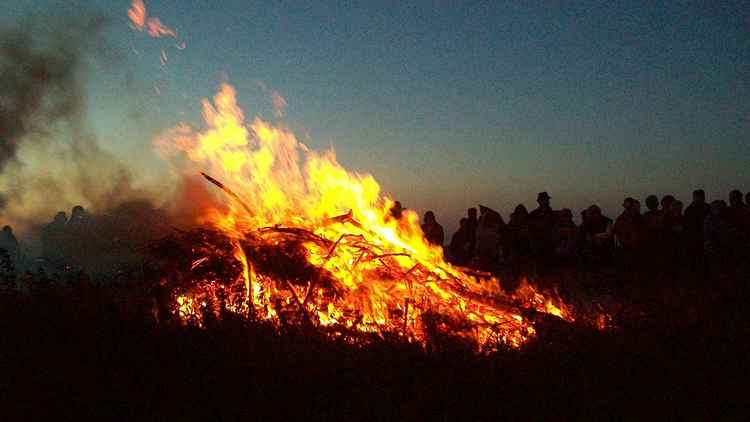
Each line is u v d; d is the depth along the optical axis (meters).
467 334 6.59
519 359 5.83
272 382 5.00
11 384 4.82
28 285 6.47
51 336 5.56
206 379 4.94
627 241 11.95
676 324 6.84
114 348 5.35
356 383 5.16
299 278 7.18
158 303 6.50
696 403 5.10
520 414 4.89
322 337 6.04
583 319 7.07
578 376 5.48
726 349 6.12
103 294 6.46
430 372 5.41
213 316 6.01
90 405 4.62
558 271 11.92
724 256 11.16
